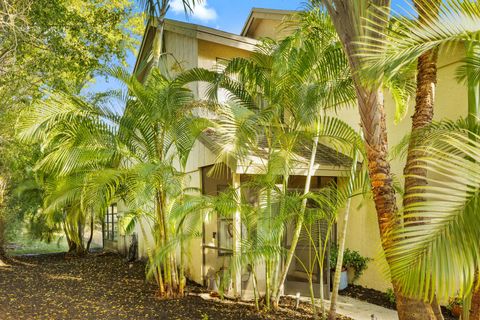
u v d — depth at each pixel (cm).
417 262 237
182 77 676
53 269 1109
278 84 635
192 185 986
